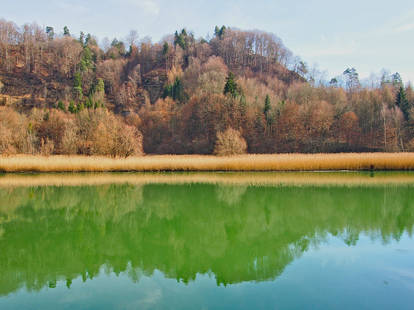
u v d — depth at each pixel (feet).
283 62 387.75
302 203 47.91
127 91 293.23
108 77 318.86
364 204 46.85
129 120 206.69
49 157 101.65
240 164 92.32
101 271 24.23
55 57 337.72
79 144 127.34
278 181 71.72
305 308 17.94
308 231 33.91
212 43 412.16
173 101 234.99
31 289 21.20
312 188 61.31
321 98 211.20
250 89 236.63
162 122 207.31
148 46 383.65
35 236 33.01
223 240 31.40
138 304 18.72
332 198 51.24
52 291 20.86
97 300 19.42
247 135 178.91
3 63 306.14
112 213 43.04
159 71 334.24
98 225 37.27
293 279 21.91
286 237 32.07
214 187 63.67
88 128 135.54
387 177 76.43
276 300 18.88
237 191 58.59
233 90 197.26
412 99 200.64
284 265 24.59
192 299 19.35
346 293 19.58
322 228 34.88
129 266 25.18
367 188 60.70
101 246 30.01
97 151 115.14
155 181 73.20
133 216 41.37
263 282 21.67
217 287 21.11
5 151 115.65
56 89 289.94
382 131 176.65
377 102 191.83
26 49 314.55
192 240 31.65
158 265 25.58
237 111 181.98
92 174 87.71
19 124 140.56
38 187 64.59
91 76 320.70
